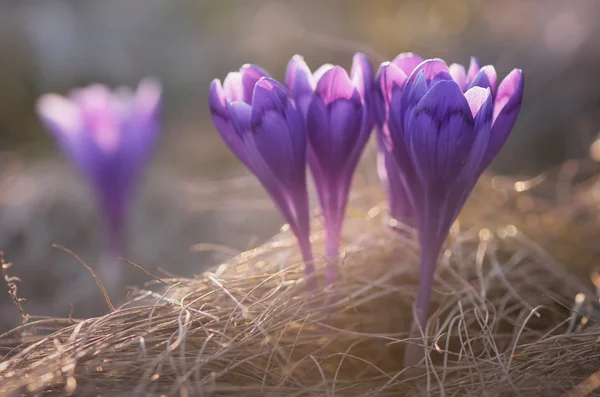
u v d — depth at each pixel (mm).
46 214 846
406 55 556
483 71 533
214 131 1117
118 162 704
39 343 546
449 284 616
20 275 755
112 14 1442
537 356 553
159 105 713
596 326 571
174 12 1425
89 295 722
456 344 585
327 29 1232
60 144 708
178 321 551
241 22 1354
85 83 1310
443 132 524
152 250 788
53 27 1332
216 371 547
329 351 574
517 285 626
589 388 529
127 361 542
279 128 541
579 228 679
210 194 872
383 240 618
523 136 908
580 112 891
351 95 546
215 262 742
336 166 559
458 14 1218
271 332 566
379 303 603
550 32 1067
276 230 787
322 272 610
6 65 1218
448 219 545
